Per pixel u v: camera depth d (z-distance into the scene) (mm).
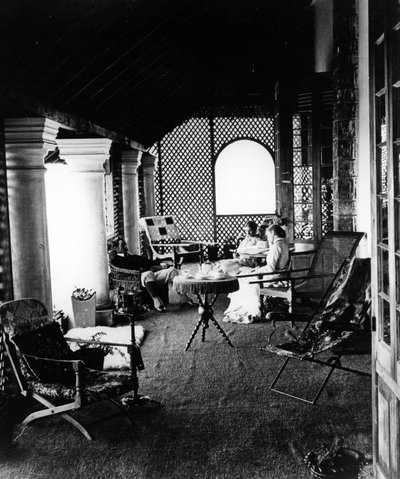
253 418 4500
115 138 8766
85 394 4102
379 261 3191
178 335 7238
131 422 4422
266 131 13570
